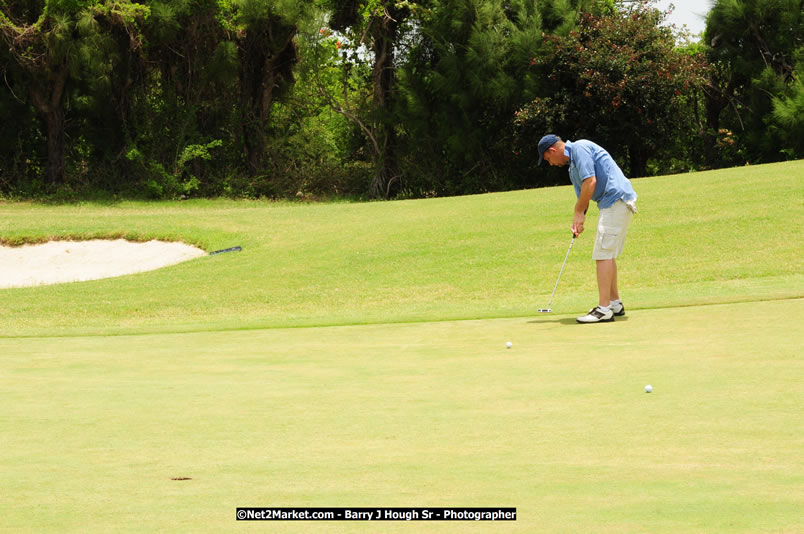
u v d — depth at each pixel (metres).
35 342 14.20
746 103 62.97
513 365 9.59
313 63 63.50
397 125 63.97
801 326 11.38
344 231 32.72
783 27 59.94
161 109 60.00
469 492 4.53
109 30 55.22
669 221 27.27
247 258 28.92
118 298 23.55
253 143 63.03
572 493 4.46
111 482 4.90
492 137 62.94
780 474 4.75
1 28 50.72
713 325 12.13
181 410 7.42
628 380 8.18
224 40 60.06
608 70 56.38
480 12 59.12
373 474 5.01
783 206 27.22
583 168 14.50
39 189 56.12
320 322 16.44
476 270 24.12
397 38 63.28
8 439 6.26
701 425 6.13
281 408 7.43
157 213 42.62
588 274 22.66
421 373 9.30
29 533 3.90
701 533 3.71
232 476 5.02
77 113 58.16
